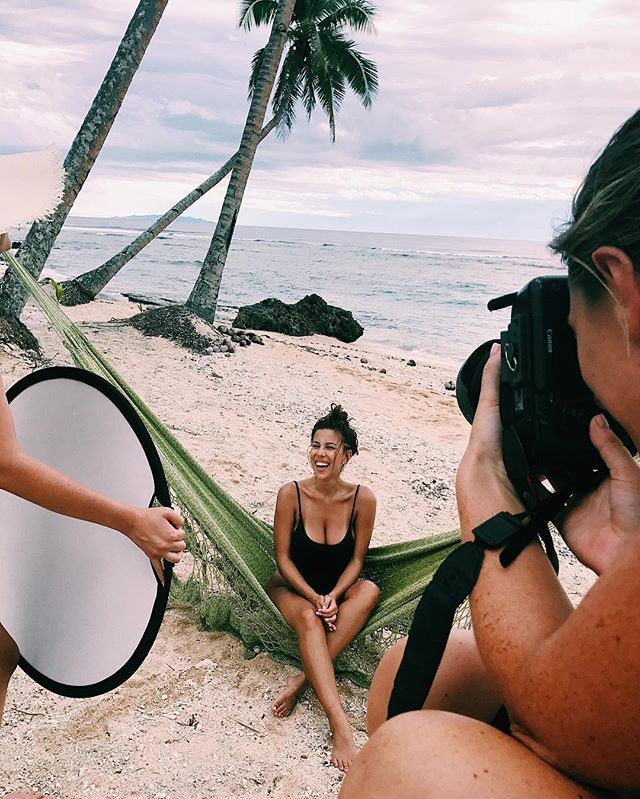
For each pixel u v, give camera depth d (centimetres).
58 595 168
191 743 263
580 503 82
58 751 250
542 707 64
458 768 64
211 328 1146
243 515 367
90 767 244
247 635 327
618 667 58
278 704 288
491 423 92
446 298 3697
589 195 68
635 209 63
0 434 145
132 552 161
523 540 77
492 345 107
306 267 6166
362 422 793
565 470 86
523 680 67
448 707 95
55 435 166
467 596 77
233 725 278
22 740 254
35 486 149
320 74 2148
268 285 4025
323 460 339
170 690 293
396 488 580
